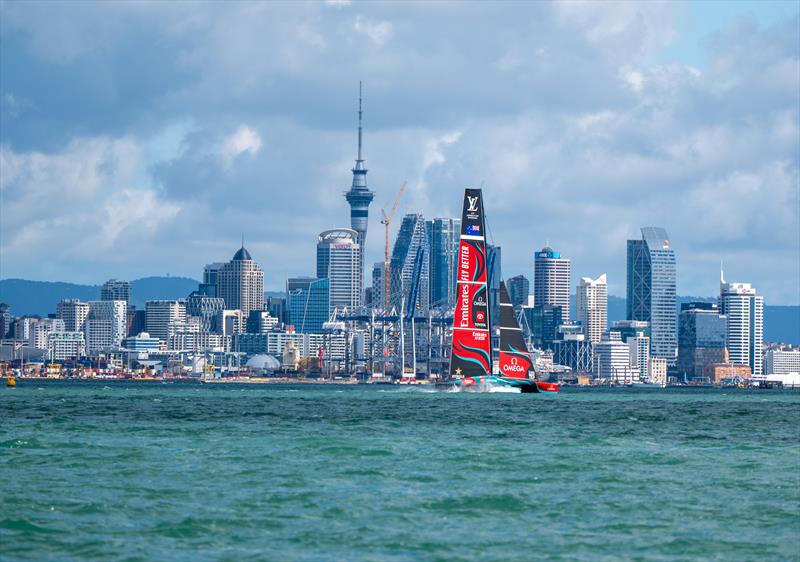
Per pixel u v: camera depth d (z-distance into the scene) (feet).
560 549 264.72
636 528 288.92
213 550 258.98
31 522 282.97
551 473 387.55
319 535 276.00
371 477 370.94
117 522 286.25
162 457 421.18
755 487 356.38
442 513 306.76
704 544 271.08
